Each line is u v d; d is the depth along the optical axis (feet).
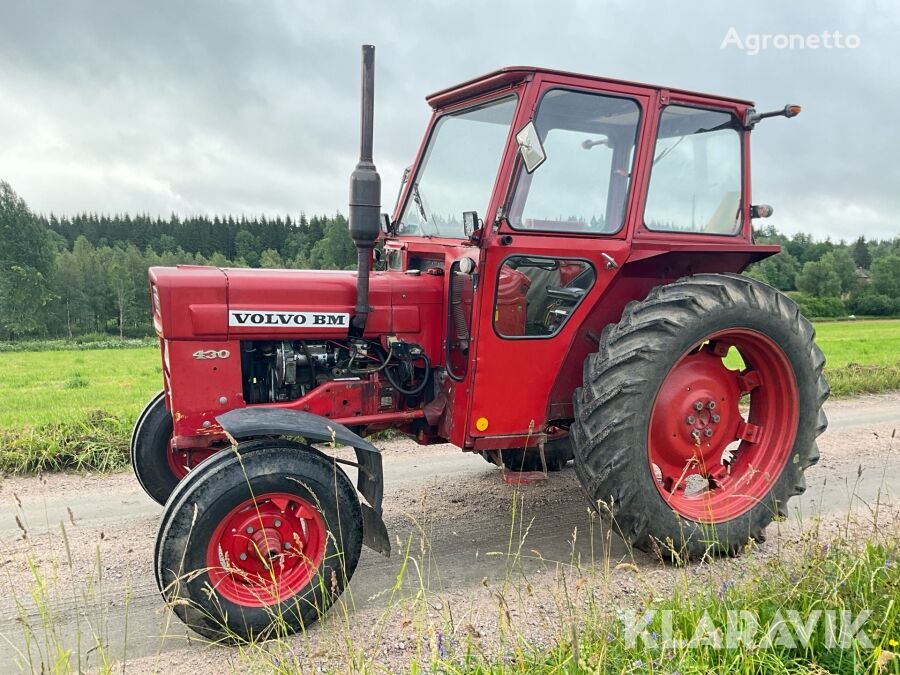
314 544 10.07
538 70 10.67
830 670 7.75
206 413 11.22
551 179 11.18
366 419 12.11
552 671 7.59
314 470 9.78
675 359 11.40
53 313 203.72
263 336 11.34
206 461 9.70
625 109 11.54
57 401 38.68
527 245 11.05
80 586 11.10
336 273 12.13
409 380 12.55
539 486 16.29
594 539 13.28
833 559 9.87
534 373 11.80
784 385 12.81
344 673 8.16
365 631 9.66
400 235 14.03
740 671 7.68
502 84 11.23
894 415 25.30
